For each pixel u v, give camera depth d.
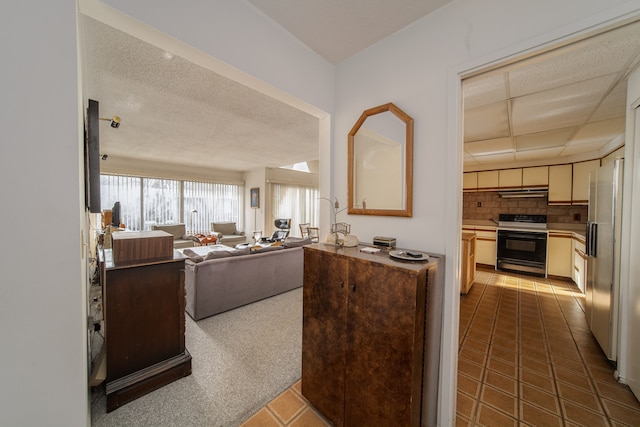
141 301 1.60
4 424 0.70
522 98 2.12
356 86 1.76
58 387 0.76
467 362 1.95
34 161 0.70
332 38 1.62
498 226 5.05
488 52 1.20
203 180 6.79
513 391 1.63
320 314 1.41
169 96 2.40
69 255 0.76
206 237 5.66
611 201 1.91
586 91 1.98
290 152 4.93
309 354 1.48
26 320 0.71
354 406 1.24
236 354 2.01
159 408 1.47
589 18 0.96
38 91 0.70
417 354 1.06
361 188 1.73
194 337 2.27
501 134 3.07
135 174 5.63
